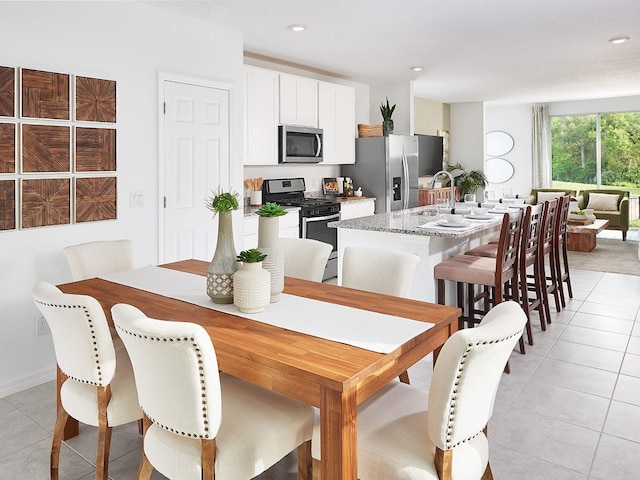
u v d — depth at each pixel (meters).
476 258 3.77
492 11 3.79
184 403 1.49
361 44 4.75
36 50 3.00
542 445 2.38
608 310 4.54
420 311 2.04
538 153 10.16
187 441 1.60
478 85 7.32
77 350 1.84
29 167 2.99
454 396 1.41
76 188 3.23
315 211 5.39
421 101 8.88
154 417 1.59
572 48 4.95
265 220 2.12
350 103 6.22
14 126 2.91
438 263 3.76
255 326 1.86
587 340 3.77
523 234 3.63
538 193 9.47
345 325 1.86
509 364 3.34
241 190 4.41
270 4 3.60
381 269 2.50
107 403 1.90
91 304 1.78
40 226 3.07
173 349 1.43
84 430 2.57
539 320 4.25
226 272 2.09
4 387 2.99
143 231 3.65
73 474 2.19
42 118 3.03
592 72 6.29
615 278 5.78
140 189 3.61
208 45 4.02
